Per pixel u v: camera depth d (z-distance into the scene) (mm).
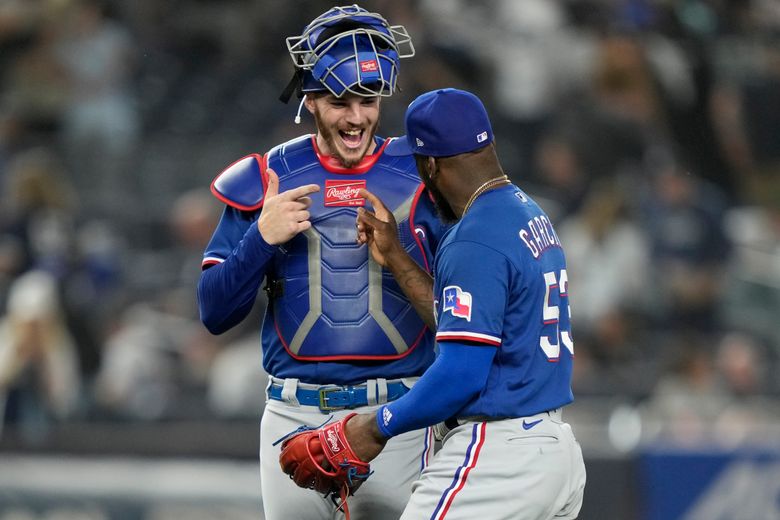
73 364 29312
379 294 13375
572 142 37750
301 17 43594
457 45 40656
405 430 12266
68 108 41938
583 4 43125
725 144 40188
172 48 45125
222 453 26078
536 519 12391
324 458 12625
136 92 43656
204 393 29984
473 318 11953
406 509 12695
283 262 13492
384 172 13641
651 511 24891
